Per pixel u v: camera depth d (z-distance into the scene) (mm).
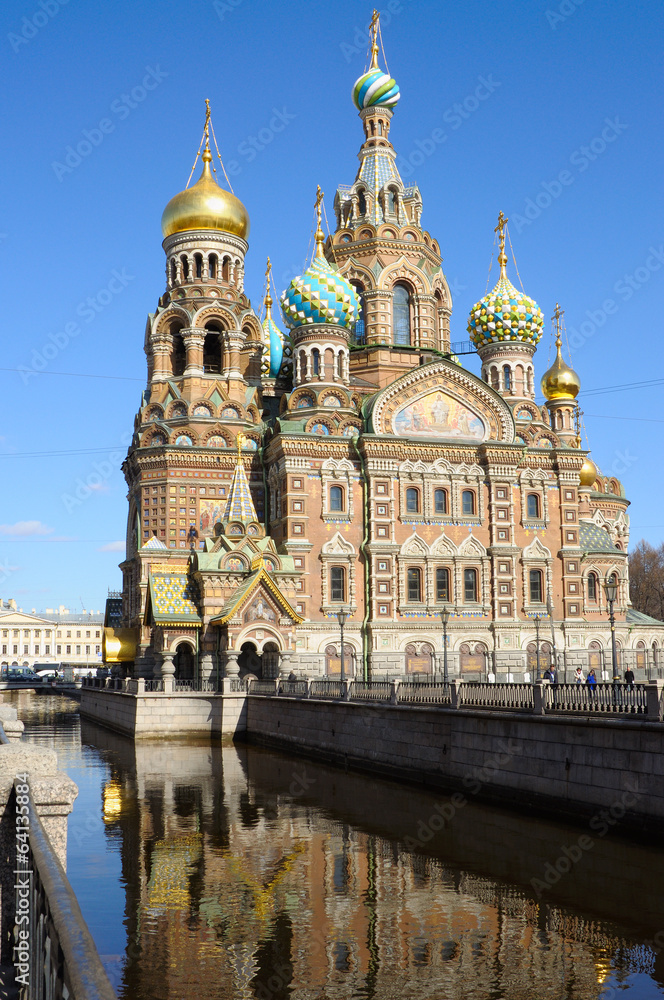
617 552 84438
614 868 26969
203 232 82812
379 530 72188
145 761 52594
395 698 44750
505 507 75500
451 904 24266
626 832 29453
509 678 71562
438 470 74438
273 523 74875
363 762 46938
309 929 22531
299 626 69625
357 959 20562
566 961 20281
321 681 53875
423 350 83750
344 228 86125
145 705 63625
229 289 83125
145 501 77062
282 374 91000
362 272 83875
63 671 162625
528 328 83812
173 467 76750
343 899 24875
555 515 78062
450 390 75875
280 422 72375
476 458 75500
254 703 62906
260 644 65812
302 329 76562
